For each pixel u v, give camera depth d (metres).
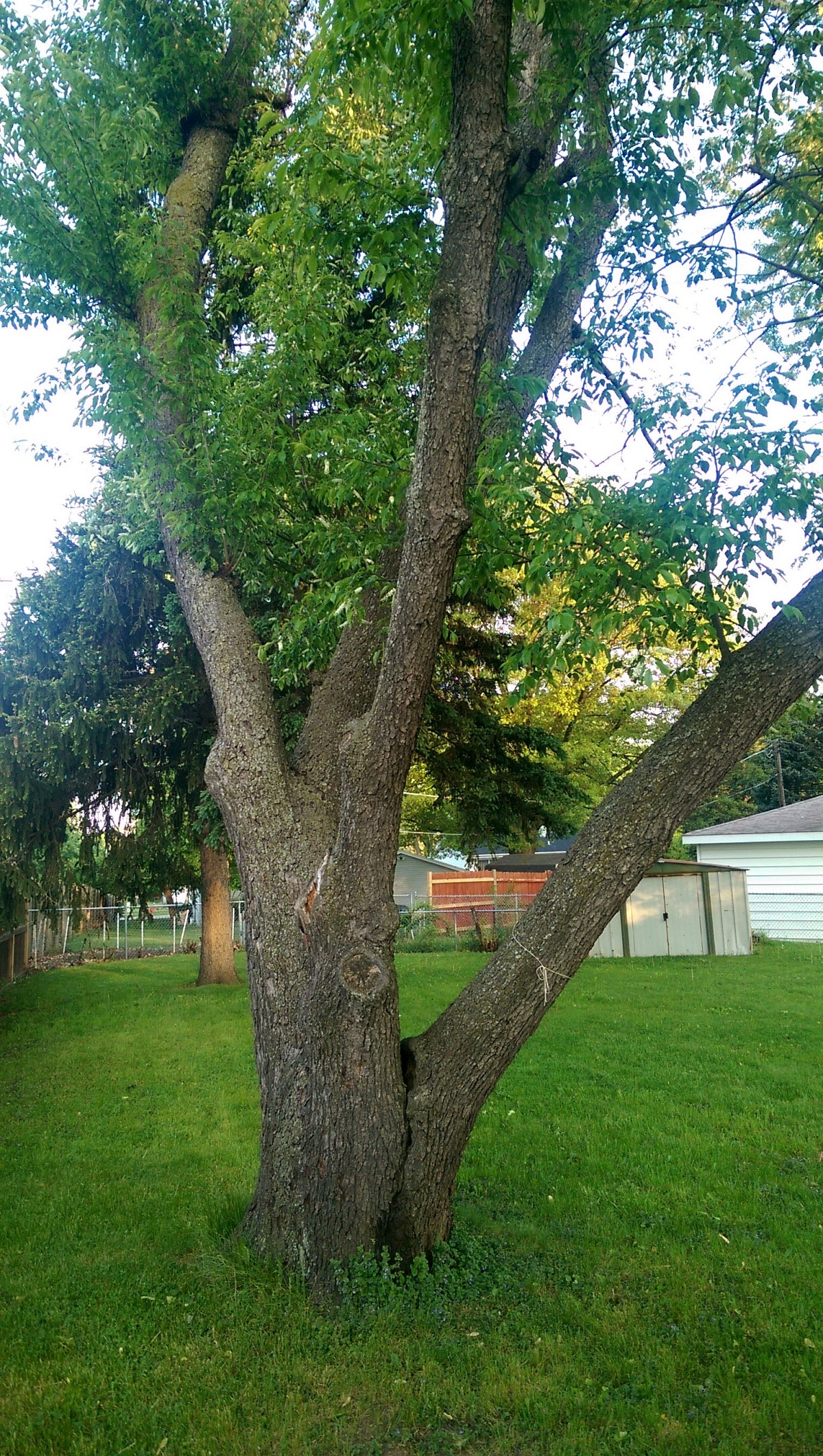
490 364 4.36
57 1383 3.26
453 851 32.69
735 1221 4.59
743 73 4.79
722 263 5.13
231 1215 4.55
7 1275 4.16
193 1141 6.27
